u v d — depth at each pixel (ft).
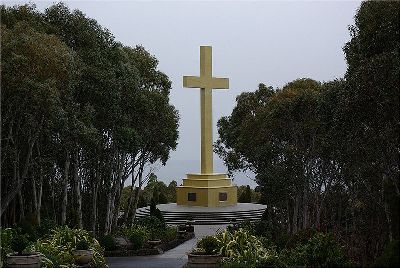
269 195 128.26
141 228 140.77
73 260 95.45
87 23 127.44
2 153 105.29
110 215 146.82
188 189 210.59
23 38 97.45
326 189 120.37
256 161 147.95
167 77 164.55
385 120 75.66
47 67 98.32
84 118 120.37
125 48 158.51
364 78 73.77
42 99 97.81
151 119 148.46
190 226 167.02
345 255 71.72
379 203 86.38
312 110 124.57
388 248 50.47
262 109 143.74
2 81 95.04
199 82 199.11
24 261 81.51
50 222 119.75
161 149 160.25
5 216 125.29
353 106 76.48
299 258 70.54
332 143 95.30
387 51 76.64
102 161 142.61
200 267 90.12
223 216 191.52
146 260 117.60
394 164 80.28
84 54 124.16
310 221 130.93
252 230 133.69
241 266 67.97
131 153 147.43
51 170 128.26
